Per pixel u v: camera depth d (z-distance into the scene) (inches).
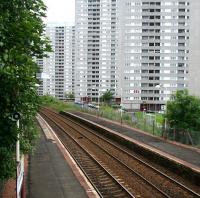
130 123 2011.6
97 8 5979.3
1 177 366.9
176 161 904.3
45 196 582.9
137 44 4606.3
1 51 304.5
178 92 1353.3
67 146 1342.3
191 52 3585.1
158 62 4586.6
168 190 715.4
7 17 313.6
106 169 908.0
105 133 1716.3
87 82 5841.5
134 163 1015.0
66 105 3789.4
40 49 382.3
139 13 4596.5
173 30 4591.5
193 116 1307.8
